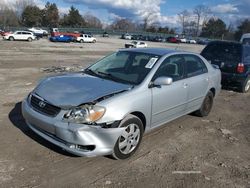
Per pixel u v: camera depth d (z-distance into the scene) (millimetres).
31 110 4695
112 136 4371
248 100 9875
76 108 4281
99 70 5715
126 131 4648
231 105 8992
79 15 114188
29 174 4145
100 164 4578
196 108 6820
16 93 8336
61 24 112812
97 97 4461
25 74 12125
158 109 5316
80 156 4590
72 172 4289
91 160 4660
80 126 4191
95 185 4035
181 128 6461
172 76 5742
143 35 88188
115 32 97688
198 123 6898
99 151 4324
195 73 6531
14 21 106625
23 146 4895
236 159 5180
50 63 17516
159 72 5410
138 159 4848
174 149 5359
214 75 7230
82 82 5004
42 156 4633
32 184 3928
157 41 80500
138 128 4855
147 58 5641
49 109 4465
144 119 5062
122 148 4652
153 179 4301
